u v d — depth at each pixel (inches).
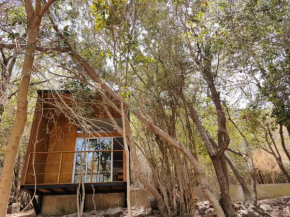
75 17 293.1
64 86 326.0
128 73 340.8
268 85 316.5
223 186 328.8
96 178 398.0
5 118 358.6
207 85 351.3
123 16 257.3
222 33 290.8
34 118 369.1
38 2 222.2
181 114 362.6
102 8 249.9
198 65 331.6
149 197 384.8
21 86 196.2
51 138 422.0
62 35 277.6
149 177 422.3
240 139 503.8
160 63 336.8
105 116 413.4
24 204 468.4
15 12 285.0
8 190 176.2
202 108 358.3
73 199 390.3
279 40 275.1
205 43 335.6
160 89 337.7
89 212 367.2
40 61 270.2
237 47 285.4
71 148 417.1
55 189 361.7
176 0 307.6
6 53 360.5
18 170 551.5
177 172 327.9
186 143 348.5
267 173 591.2
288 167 580.1
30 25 218.5
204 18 315.9
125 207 385.4
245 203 382.0
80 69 299.9
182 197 318.3
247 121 389.4
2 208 170.7
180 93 335.3
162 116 346.0
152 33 317.7
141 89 350.6
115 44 267.3
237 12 277.7
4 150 183.6
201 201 389.1
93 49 308.3
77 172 400.5
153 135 354.3
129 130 308.0
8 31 265.0
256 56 305.6
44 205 385.1
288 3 262.4
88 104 348.5
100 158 412.2
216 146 415.2
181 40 327.9
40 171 384.2
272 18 263.1
